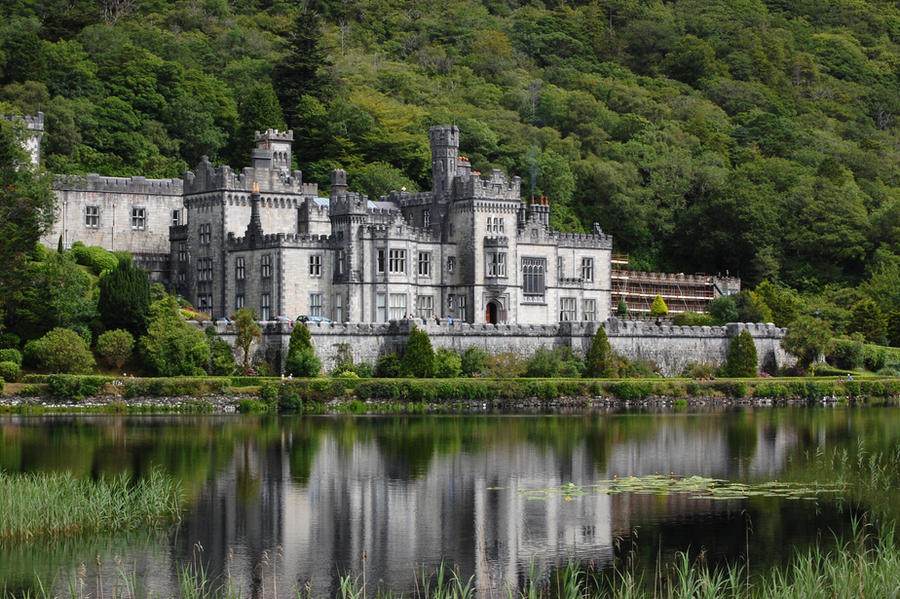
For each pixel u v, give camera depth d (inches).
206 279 6983.3
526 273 7190.0
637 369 6589.6
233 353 6013.8
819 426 5339.6
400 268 6747.1
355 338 6156.5
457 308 7012.8
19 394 5492.1
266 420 5324.8
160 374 5821.9
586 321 6747.1
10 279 5772.6
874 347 7598.4
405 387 5866.1
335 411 5698.8
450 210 7052.2
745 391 6437.0
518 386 6023.6
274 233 6909.5
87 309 5969.5
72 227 7263.8
